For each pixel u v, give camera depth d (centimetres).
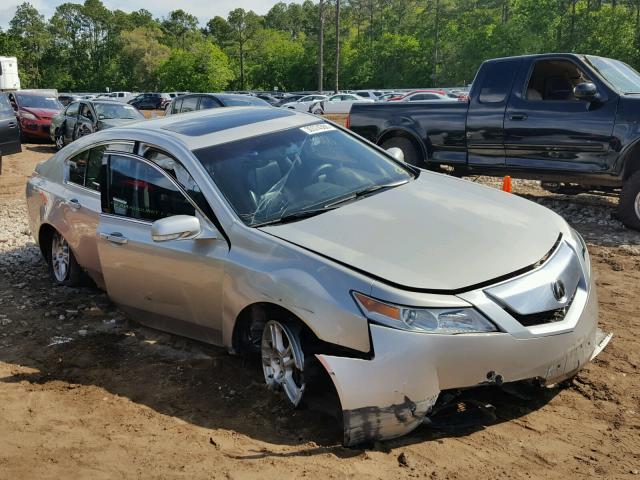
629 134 767
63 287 634
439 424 329
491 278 329
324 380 351
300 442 336
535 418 348
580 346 346
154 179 451
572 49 6912
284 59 10331
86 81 13588
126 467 319
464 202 419
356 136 511
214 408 382
